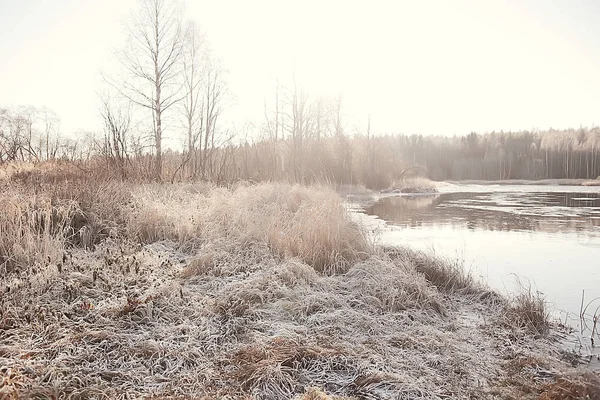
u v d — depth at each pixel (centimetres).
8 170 1405
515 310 596
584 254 1023
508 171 8525
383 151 3959
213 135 1955
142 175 1482
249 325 503
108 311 500
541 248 1102
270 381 383
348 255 761
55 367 374
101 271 620
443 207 2277
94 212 900
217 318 517
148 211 920
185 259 767
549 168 8344
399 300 590
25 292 529
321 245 762
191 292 581
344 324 515
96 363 398
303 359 424
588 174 8000
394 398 369
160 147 1894
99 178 1226
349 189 2945
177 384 378
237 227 855
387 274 657
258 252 756
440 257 838
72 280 567
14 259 655
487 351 482
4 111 2702
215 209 961
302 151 2948
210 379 388
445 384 402
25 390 337
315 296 571
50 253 671
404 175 4116
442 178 8219
